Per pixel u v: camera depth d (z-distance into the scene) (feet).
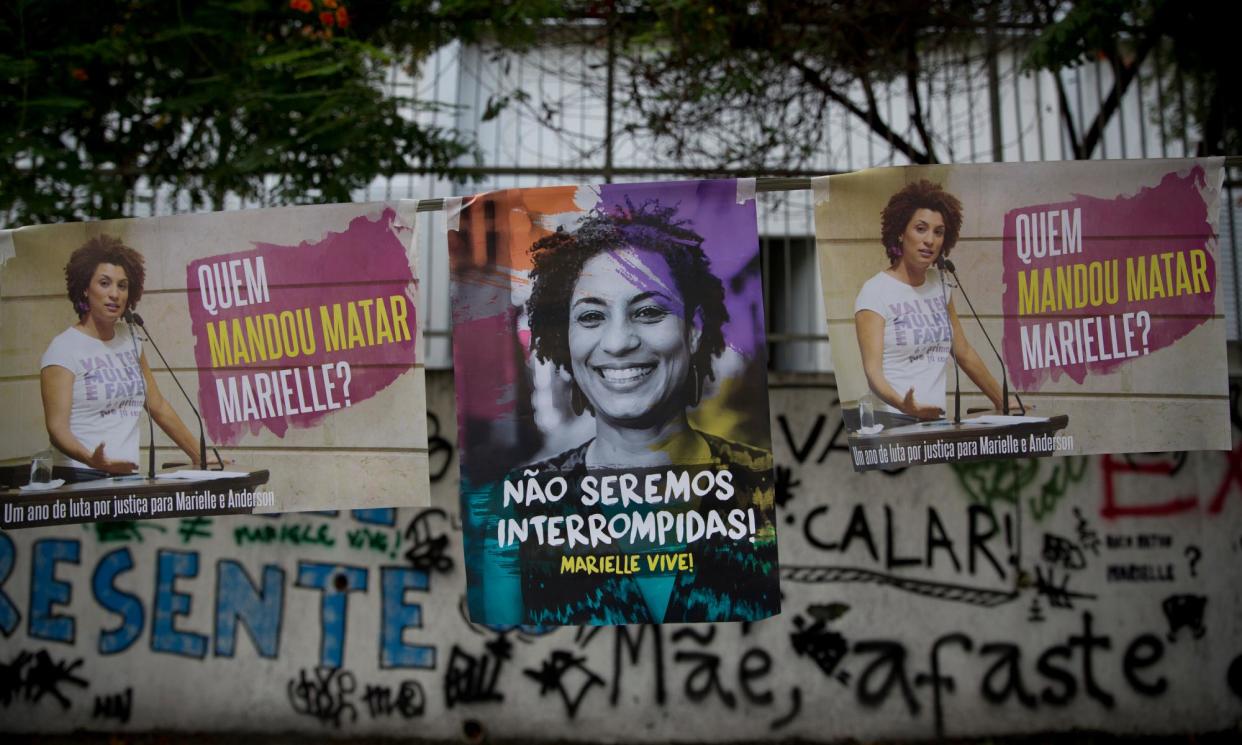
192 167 16.66
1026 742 16.19
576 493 10.21
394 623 16.74
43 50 15.20
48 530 17.03
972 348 10.19
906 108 18.69
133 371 10.78
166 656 16.83
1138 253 10.26
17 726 16.78
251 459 10.64
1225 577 16.44
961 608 16.48
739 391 10.16
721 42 16.75
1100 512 16.56
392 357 10.55
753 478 10.10
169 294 10.78
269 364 10.66
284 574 16.89
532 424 10.28
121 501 10.69
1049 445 10.15
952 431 10.15
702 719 16.43
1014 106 18.35
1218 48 16.98
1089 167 10.25
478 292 10.41
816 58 17.78
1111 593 16.47
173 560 16.96
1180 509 16.55
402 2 16.93
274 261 10.69
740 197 10.26
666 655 16.56
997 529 16.57
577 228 10.36
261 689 16.74
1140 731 16.30
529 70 18.61
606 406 10.23
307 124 15.70
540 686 16.57
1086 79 18.47
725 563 10.07
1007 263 10.23
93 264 10.85
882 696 16.39
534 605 10.18
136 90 15.92
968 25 17.89
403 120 16.88
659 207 10.31
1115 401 10.18
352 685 16.67
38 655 16.87
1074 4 16.98
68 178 15.49
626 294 10.27
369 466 10.51
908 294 10.21
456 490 16.88
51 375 10.80
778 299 17.81
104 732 16.74
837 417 16.74
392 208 10.58
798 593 16.52
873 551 16.56
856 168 18.06
